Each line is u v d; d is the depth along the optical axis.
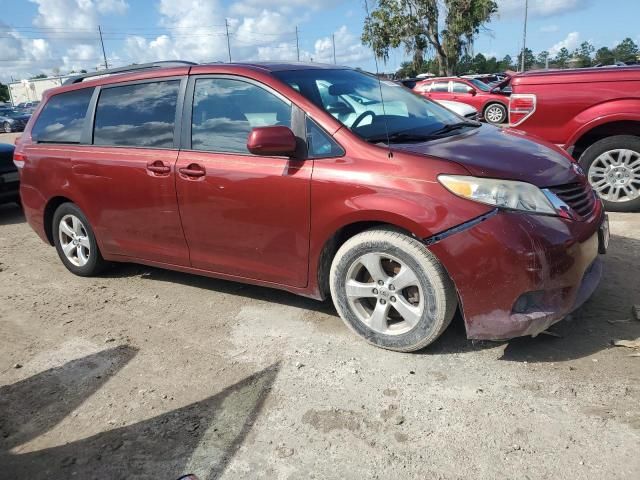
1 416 3.12
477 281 3.01
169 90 4.20
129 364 3.55
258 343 3.68
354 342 3.58
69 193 4.84
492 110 19.02
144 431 2.88
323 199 3.37
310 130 3.49
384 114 3.82
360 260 3.38
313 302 4.23
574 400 2.82
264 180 3.59
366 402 2.96
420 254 3.13
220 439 2.77
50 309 4.55
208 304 4.38
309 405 2.97
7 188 8.20
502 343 3.41
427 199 3.06
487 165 3.11
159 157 4.13
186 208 4.03
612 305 3.76
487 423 2.72
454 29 30.17
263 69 3.83
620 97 5.64
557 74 5.94
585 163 5.98
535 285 2.97
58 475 2.62
